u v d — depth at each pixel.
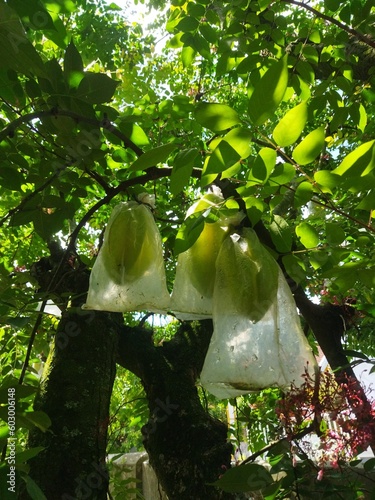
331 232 0.64
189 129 1.21
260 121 0.47
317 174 0.51
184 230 0.56
